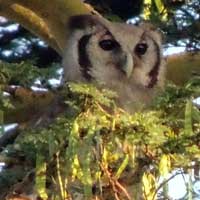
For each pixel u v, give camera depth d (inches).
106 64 467.5
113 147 331.0
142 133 322.3
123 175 346.3
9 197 366.0
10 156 355.9
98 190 341.4
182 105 334.0
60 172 341.7
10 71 346.9
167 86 339.6
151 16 501.4
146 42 478.3
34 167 353.1
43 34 559.2
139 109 427.8
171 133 331.6
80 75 469.7
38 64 625.9
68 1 529.3
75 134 324.5
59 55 603.2
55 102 450.6
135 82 467.5
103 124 326.3
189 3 509.7
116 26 482.3
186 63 532.1
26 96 498.0
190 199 323.3
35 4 537.6
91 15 492.4
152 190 337.1
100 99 329.1
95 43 472.4
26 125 486.9
